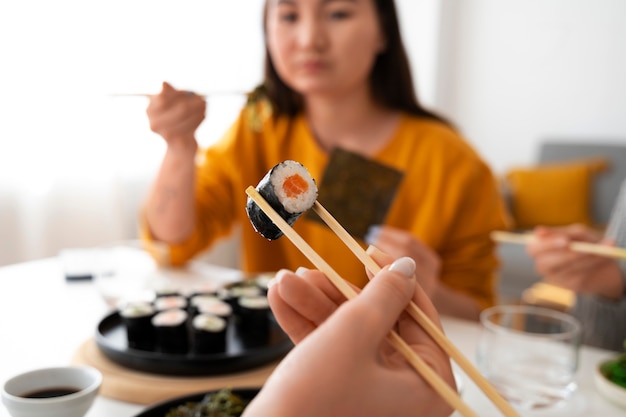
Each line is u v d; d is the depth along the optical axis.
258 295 0.83
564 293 1.90
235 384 0.64
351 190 0.94
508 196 2.45
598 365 0.67
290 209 0.43
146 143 1.65
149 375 0.65
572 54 2.73
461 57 3.04
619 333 0.87
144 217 1.04
